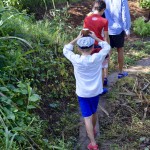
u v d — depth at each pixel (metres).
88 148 2.52
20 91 2.54
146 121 2.84
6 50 2.86
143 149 2.55
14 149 2.14
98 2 2.87
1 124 2.31
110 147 2.57
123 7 3.11
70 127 2.74
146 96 3.14
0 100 2.41
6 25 3.15
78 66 2.36
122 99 3.10
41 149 2.31
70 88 3.18
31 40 3.41
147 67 3.71
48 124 2.73
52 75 3.15
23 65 2.95
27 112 2.47
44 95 2.97
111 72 3.60
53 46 3.53
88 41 2.36
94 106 2.50
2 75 2.70
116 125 2.79
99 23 2.83
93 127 2.62
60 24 4.12
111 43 3.28
